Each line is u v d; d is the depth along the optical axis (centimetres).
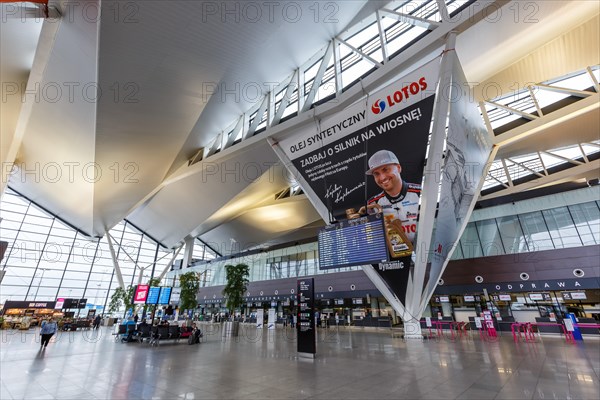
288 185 2762
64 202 2702
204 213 2769
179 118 1539
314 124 1590
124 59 1014
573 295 1738
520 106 1817
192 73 1248
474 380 582
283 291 3039
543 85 1625
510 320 1872
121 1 816
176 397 495
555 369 669
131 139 1520
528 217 2014
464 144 1330
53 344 1327
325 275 2769
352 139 1291
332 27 1477
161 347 1218
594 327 1492
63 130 1471
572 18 1173
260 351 1067
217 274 3959
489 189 2522
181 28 1009
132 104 1263
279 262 3350
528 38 1251
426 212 1201
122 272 3953
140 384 581
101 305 3703
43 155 1859
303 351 945
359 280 2525
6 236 3177
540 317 1739
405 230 1207
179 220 3134
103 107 1208
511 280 1900
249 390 534
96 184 1930
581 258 1730
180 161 2178
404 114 1165
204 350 1108
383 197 1240
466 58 1291
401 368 715
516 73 1508
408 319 1402
